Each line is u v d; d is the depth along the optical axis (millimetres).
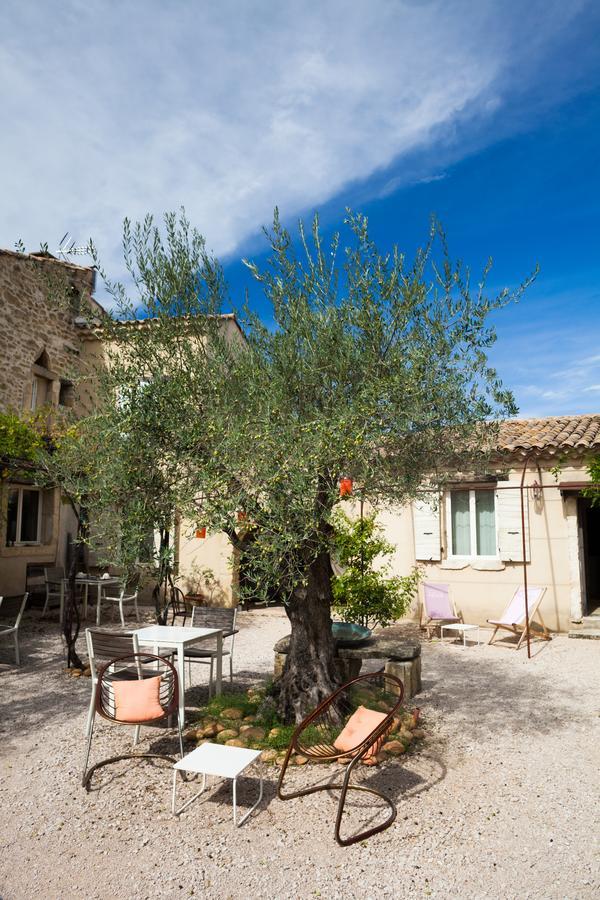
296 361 4762
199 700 6219
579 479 10406
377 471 4879
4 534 11289
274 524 4117
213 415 4590
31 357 11977
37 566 11766
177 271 5148
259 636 9961
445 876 3197
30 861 3355
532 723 5727
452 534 11375
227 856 3389
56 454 6004
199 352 5105
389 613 8617
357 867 3279
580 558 10688
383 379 4465
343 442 4137
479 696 6652
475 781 4379
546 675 7617
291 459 4027
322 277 5004
